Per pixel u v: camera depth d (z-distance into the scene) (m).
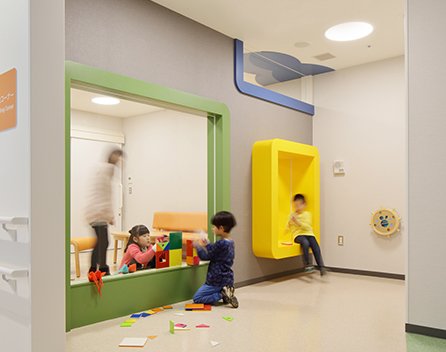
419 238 2.84
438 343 2.63
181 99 3.71
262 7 3.71
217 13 3.82
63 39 1.93
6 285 2.01
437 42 2.82
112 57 3.23
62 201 1.91
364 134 5.18
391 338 2.72
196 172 4.10
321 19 3.98
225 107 4.19
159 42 3.60
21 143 1.87
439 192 2.78
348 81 5.34
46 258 1.84
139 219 3.56
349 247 5.23
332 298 3.85
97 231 3.22
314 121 5.62
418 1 2.90
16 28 1.90
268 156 4.43
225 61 4.30
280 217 5.08
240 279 4.37
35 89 1.82
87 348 2.51
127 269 3.35
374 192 5.06
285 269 5.05
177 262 3.69
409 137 2.91
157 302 3.46
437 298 2.76
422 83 2.87
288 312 3.34
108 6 3.22
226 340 2.66
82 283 2.94
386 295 3.97
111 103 3.45
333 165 5.41
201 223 4.10
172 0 3.55
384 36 4.38
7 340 2.00
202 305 3.45
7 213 1.98
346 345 2.59
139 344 2.56
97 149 3.32
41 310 1.82
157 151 3.78
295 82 5.77
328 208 5.44
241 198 4.43
